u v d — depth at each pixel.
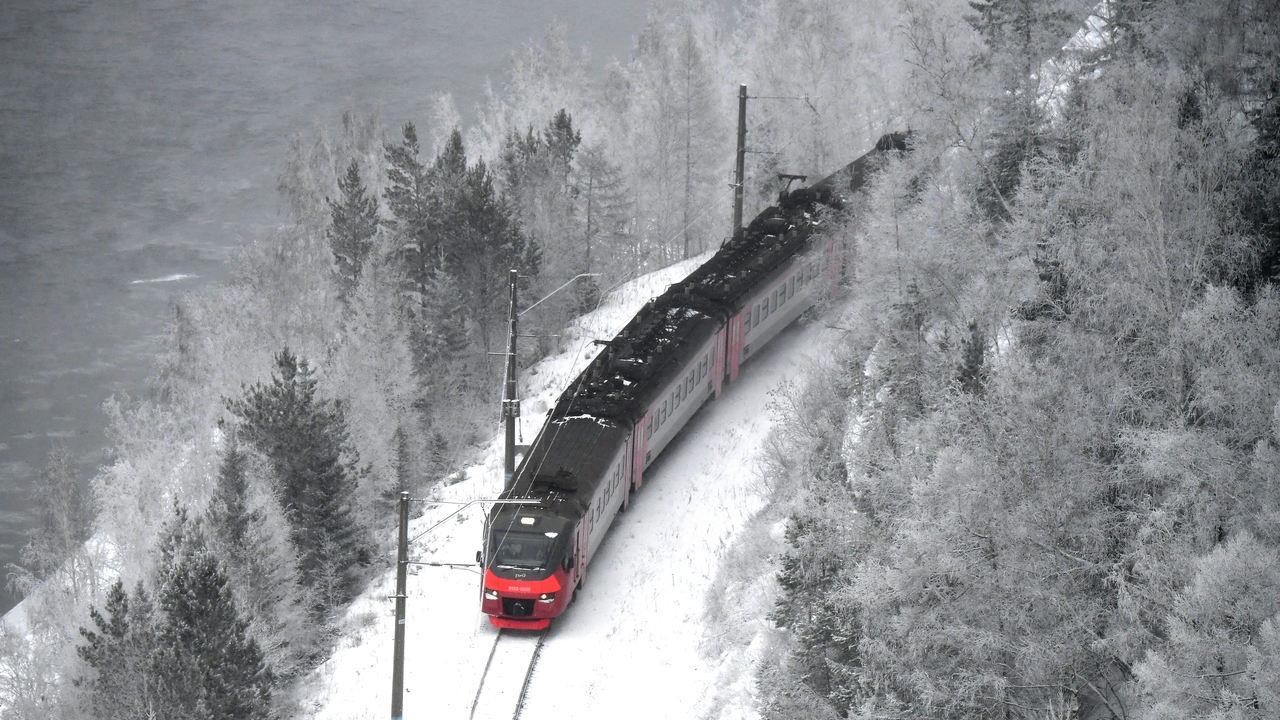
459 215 55.22
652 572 34.97
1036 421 19.80
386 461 45.38
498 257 55.41
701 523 36.56
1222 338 19.38
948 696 19.09
